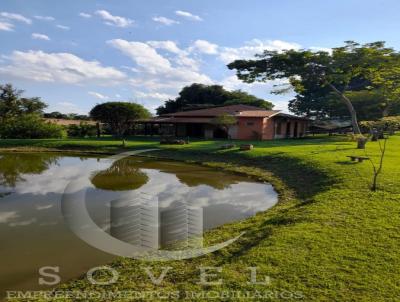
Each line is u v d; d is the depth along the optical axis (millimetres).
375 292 5332
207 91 71812
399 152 21469
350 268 6074
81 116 74312
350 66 31766
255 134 37781
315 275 5871
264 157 21953
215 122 36094
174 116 45000
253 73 34500
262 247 7133
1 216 10609
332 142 32062
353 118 33969
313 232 7801
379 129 19016
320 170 15773
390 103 34781
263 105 67438
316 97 65625
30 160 25922
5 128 40562
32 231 9148
